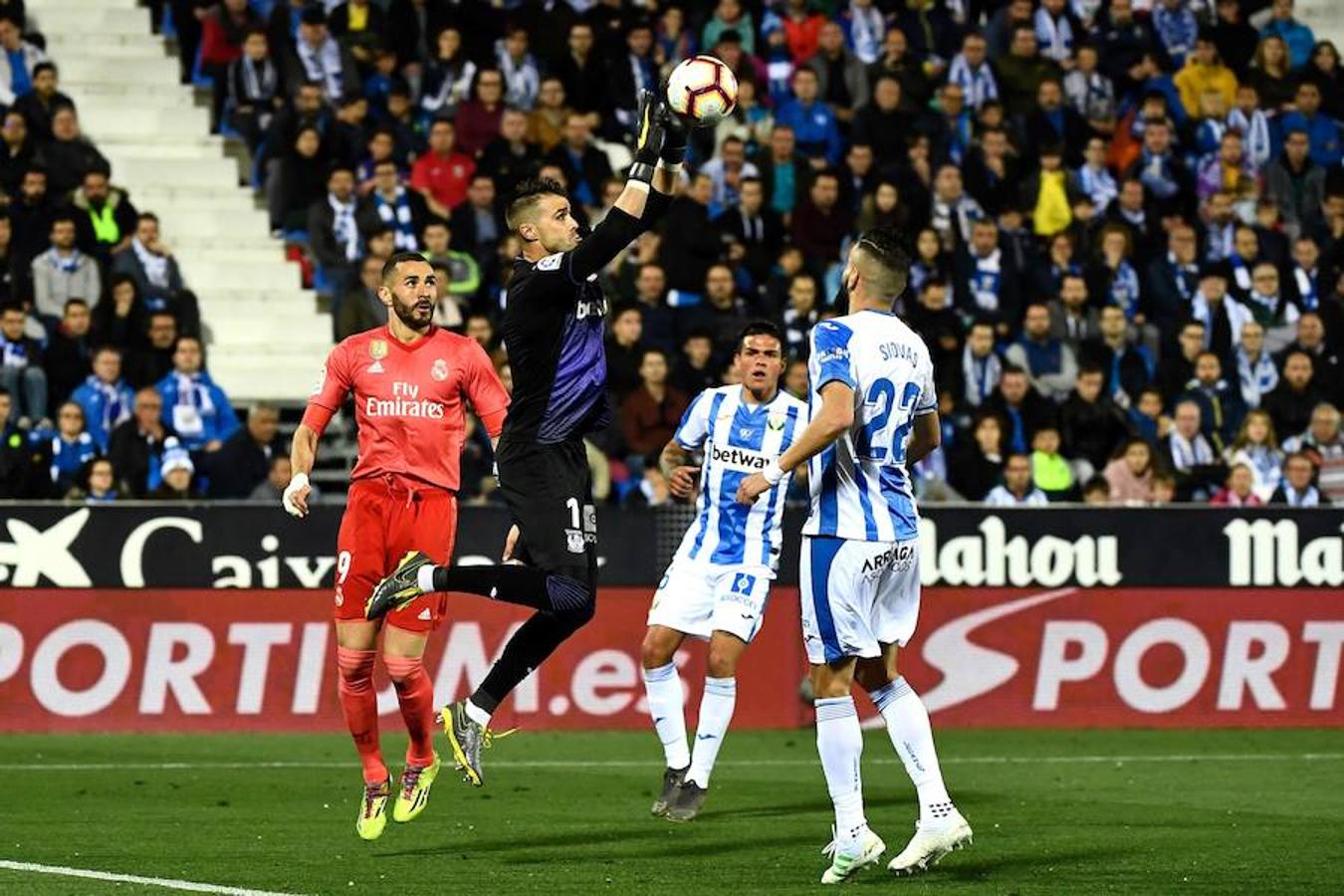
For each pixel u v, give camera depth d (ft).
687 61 73.97
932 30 212.43
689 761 94.32
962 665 143.13
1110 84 212.84
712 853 80.94
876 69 201.57
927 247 178.91
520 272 76.33
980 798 103.24
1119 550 145.07
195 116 192.44
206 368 172.45
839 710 72.64
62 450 146.20
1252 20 228.02
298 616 136.77
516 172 181.27
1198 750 130.11
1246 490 155.33
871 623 73.31
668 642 95.04
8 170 168.86
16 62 182.70
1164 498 154.61
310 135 183.01
